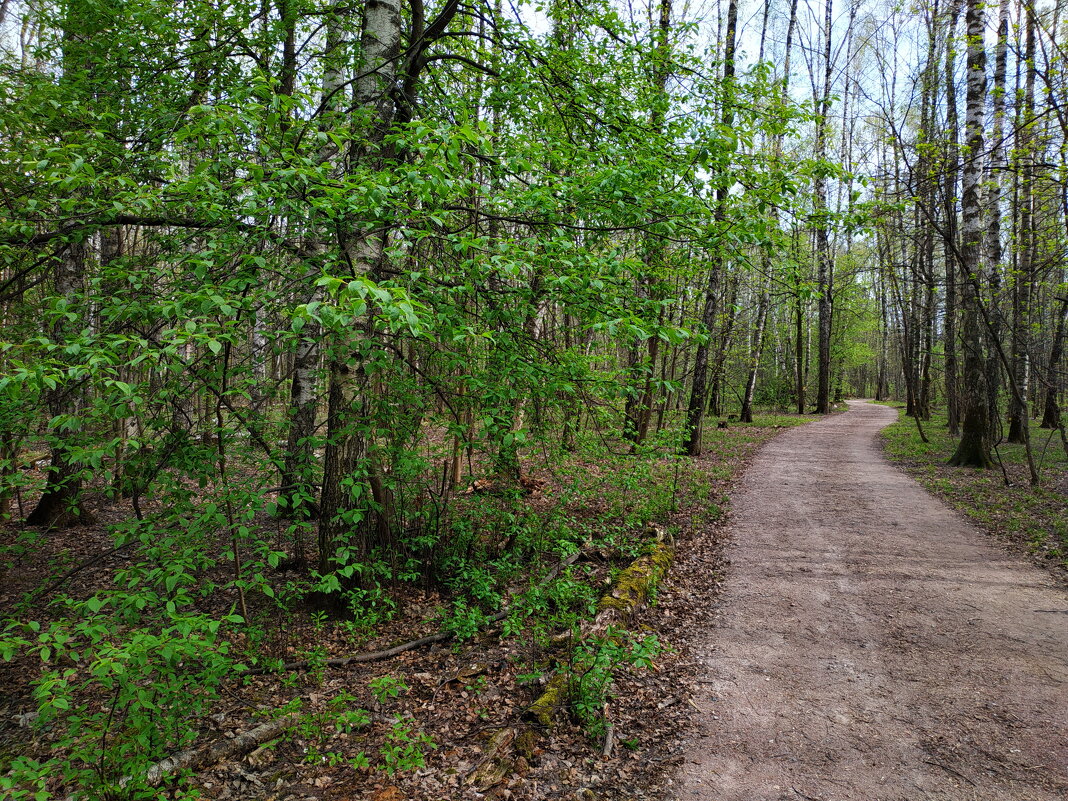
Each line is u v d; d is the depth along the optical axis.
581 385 5.37
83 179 3.45
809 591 6.12
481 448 5.77
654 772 3.45
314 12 6.97
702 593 6.25
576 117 6.66
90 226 4.28
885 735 3.68
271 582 6.32
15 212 4.15
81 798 2.81
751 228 5.00
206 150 4.38
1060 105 8.35
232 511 4.23
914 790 3.17
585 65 7.22
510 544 7.43
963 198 12.11
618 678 4.52
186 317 3.34
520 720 3.94
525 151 4.91
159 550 3.64
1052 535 7.32
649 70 7.43
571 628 4.96
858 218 6.36
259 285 3.75
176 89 5.98
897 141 11.27
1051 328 15.90
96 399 3.58
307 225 3.90
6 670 4.68
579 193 4.45
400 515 6.48
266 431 5.18
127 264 4.38
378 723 4.05
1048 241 11.30
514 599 5.50
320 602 5.82
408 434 5.74
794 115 7.11
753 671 4.57
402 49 6.70
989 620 5.19
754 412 31.02
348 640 5.28
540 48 6.71
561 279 3.96
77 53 6.02
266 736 3.82
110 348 3.02
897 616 5.39
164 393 3.80
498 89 6.93
